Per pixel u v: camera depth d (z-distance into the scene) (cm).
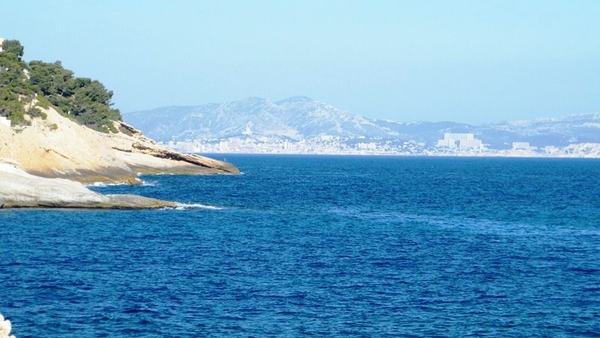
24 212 10212
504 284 6197
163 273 6344
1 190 10456
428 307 5406
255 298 5541
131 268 6538
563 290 6028
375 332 4800
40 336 4584
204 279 6141
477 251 7938
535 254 7788
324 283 6097
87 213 10394
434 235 9281
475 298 5691
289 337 4669
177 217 10494
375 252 7731
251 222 10325
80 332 4672
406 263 7094
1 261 6700
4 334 3475
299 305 5378
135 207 11150
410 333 4800
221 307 5275
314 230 9600
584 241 8956
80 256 7075
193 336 4644
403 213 12362
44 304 5244
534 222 11169
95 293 5575
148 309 5175
